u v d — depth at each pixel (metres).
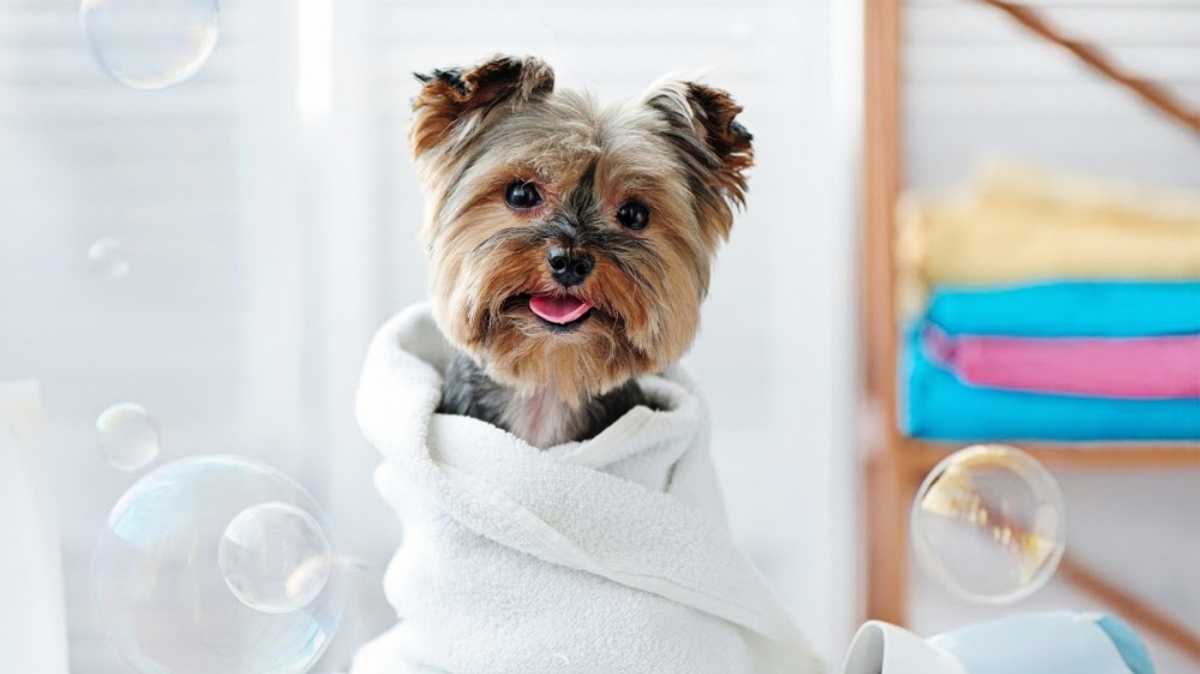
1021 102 2.40
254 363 2.34
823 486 2.43
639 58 2.34
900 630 1.43
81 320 2.30
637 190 1.49
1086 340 2.06
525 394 1.56
